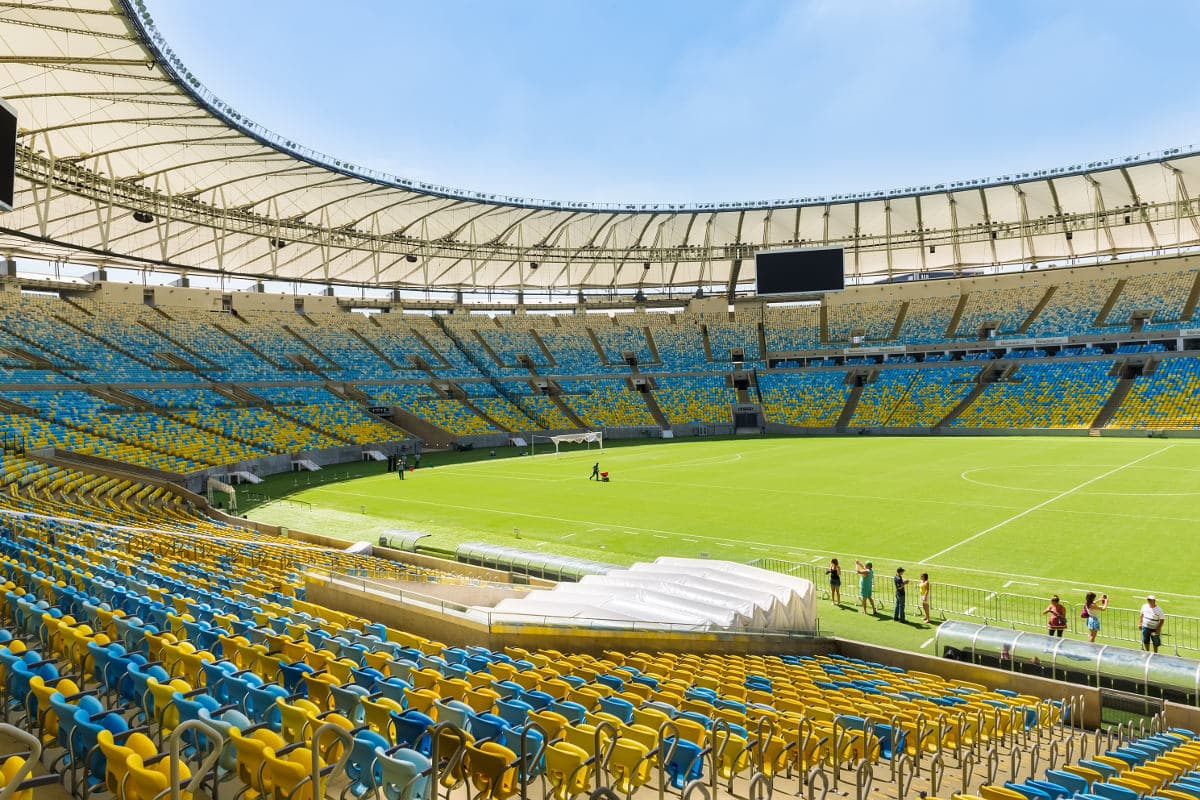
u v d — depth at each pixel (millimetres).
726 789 9523
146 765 6902
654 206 81562
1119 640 19781
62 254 60000
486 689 10250
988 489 42219
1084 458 53969
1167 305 79000
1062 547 28797
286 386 74250
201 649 12438
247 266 70875
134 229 55375
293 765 6766
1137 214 78000
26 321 63062
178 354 70500
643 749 8156
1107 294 83312
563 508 40469
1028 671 17594
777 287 80750
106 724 7906
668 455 66000
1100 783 9008
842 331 94688
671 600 19516
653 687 12875
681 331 100000
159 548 25250
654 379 94062
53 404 54250
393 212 69938
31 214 48375
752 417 88562
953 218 84000
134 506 36781
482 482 51188
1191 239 81562
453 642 17203
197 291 81125
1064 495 39406
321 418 70438
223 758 8031
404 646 15039
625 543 32000
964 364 85375
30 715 9047
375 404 77500
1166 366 74688
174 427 58469
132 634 12023
